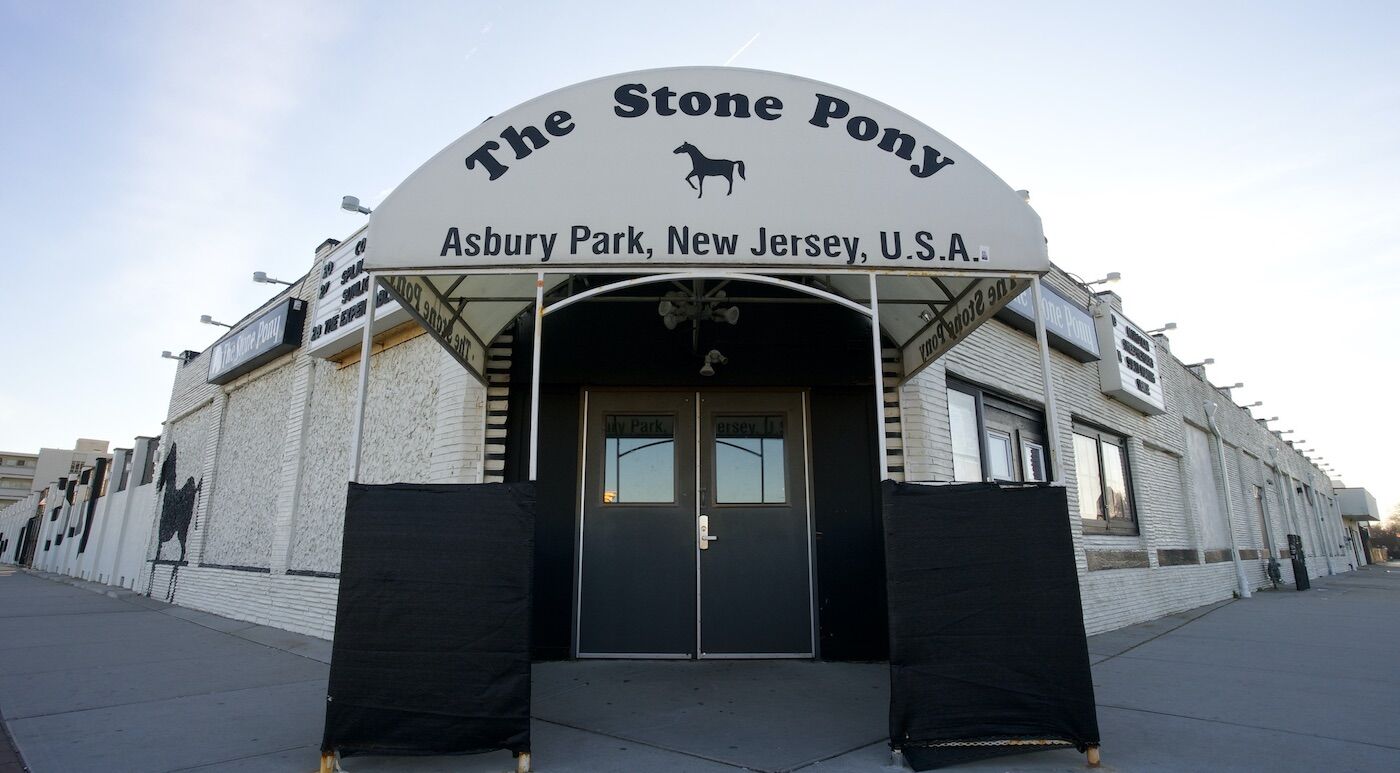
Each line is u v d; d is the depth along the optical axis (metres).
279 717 4.65
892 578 3.71
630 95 4.25
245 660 6.75
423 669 3.54
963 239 4.19
